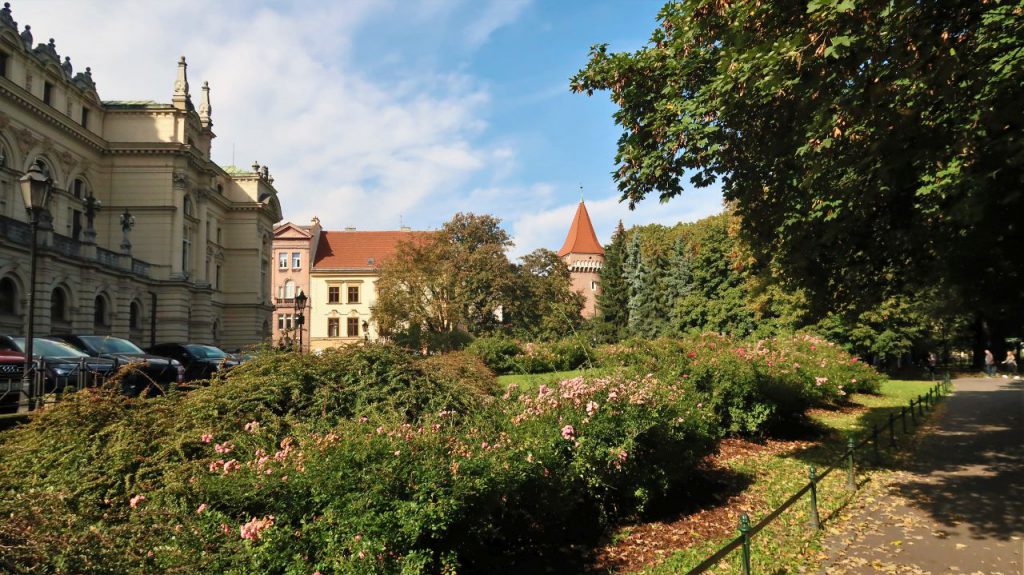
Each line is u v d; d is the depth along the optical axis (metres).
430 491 4.65
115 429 5.62
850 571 5.78
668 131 8.98
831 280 11.11
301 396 7.09
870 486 9.05
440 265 52.16
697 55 9.45
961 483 8.97
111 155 46.88
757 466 10.40
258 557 4.00
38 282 33.41
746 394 12.02
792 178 9.45
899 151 7.52
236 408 6.52
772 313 38.78
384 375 7.85
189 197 51.28
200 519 4.24
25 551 3.18
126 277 42.22
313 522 4.47
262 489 4.49
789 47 6.25
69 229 42.25
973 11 6.58
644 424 7.04
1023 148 6.22
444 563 4.63
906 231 9.38
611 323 63.69
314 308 75.50
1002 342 37.31
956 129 7.05
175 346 21.52
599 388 7.53
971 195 6.70
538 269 60.97
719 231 44.56
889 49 6.42
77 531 3.59
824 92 7.08
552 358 25.50
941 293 12.84
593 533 6.81
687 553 6.28
